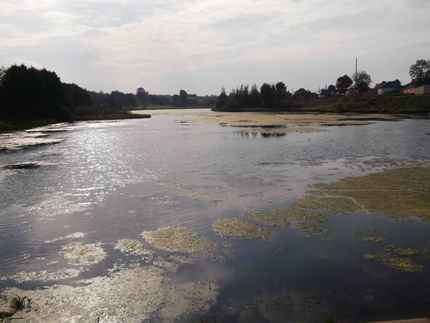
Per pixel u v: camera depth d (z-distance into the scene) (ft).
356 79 394.11
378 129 139.95
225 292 26.21
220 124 193.36
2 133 156.87
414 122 171.22
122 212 44.42
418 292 25.88
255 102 393.91
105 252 33.22
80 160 82.53
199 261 31.14
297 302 24.84
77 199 50.26
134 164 76.18
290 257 31.68
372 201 46.83
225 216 42.32
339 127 152.87
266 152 89.71
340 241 34.91
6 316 23.56
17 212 44.86
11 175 66.33
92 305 24.84
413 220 40.04
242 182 58.54
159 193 52.75
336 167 69.51
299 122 186.09
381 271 29.04
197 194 51.78
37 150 100.48
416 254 31.96
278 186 55.62
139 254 32.63
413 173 62.28
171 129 169.07
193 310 24.04
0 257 32.50
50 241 35.88
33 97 226.79
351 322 22.52
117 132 157.07
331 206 45.19
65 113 245.45
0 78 240.73
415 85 386.73
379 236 35.91
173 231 37.88
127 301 25.25
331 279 27.89
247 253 32.55
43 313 23.94
